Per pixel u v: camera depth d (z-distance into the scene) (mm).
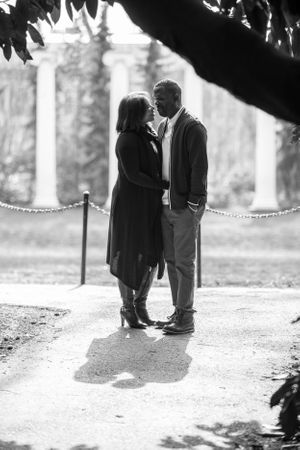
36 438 6305
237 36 4465
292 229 34656
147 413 6914
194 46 4531
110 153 41906
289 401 5621
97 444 6184
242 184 46906
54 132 42750
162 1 4473
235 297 12258
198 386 7688
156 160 9641
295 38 7066
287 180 45844
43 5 7641
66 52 43531
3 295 12266
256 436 6395
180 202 9469
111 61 42562
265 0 6793
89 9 6688
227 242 30797
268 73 4480
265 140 41969
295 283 16062
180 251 9578
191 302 9742
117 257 9641
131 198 9609
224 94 48125
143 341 9320
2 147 45906
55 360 8555
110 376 7996
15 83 45906
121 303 11547
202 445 6184
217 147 48219
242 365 8414
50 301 11688
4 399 7273
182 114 9461
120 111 9602
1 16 7621
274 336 9641
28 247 29156
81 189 46375
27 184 46031
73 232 33375
